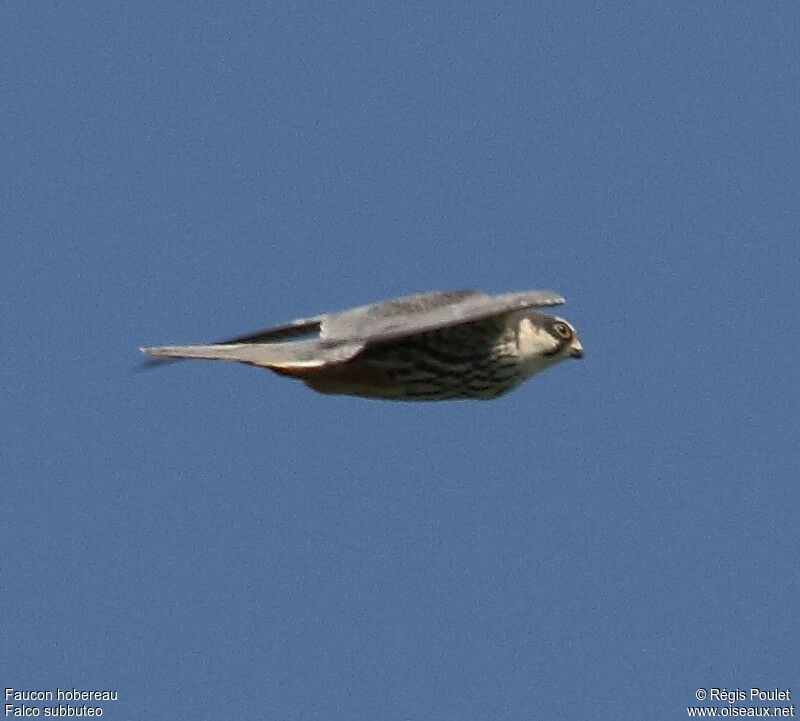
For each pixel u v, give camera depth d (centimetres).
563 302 1939
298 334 2088
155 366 2055
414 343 1986
